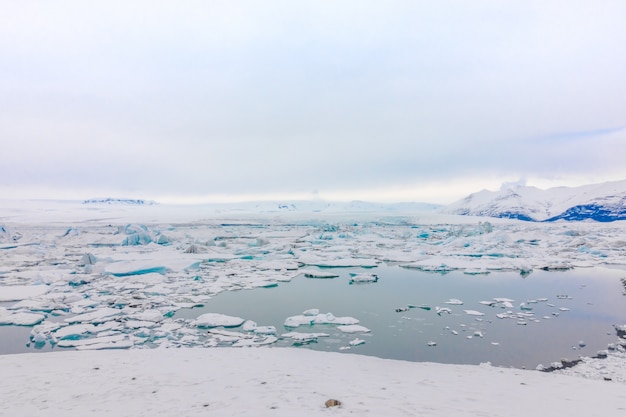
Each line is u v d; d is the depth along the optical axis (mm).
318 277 37031
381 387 9312
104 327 20594
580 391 9406
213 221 148000
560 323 21156
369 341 18266
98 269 38625
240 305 26109
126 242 61656
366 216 147500
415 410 7320
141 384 9469
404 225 123750
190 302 26859
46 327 20109
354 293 29812
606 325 20719
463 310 24234
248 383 9555
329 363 12656
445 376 11023
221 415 7035
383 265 45062
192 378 10078
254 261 46719
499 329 20094
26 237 72625
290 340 18469
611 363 14891
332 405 7594
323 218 147750
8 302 26828
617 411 7566
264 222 144000
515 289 30844
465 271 39156
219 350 14977
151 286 32375
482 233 66625
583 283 33281
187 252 51594
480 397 8508
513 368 13461
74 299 27094
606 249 54469
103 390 8953
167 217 183500
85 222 143625
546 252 52594
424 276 37438
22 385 9445
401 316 22938
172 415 7086
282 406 7566
